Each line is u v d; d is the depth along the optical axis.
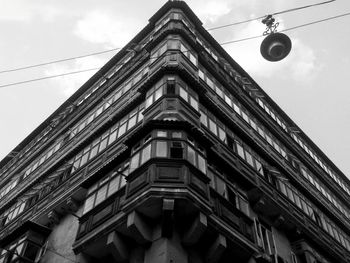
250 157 19.94
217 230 12.98
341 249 22.58
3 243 18.50
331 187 28.69
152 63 20.53
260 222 17.53
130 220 12.24
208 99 18.72
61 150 24.11
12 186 27.00
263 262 14.55
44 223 19.14
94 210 14.62
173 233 12.22
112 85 24.03
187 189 12.20
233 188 16.20
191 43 21.45
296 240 18.98
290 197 21.06
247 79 27.25
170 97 16.44
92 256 13.92
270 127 25.27
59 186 19.98
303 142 30.16
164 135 14.11
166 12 24.48
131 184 13.22
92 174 16.91
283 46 10.13
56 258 16.14
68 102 28.66
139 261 12.27
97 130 20.67
